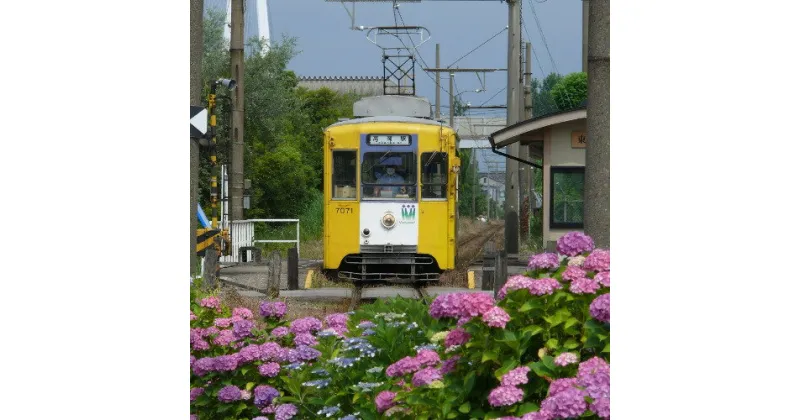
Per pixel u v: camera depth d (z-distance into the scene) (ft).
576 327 50.83
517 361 48.34
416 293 160.15
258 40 379.14
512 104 268.21
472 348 49.57
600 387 42.22
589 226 93.56
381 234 173.78
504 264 133.59
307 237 321.52
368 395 60.44
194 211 114.73
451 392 49.88
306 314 125.80
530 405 45.62
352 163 175.42
